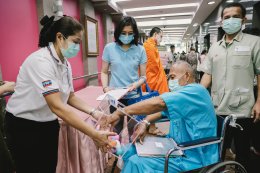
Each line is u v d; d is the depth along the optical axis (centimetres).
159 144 131
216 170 116
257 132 210
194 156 120
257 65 158
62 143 148
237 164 119
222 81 168
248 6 338
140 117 144
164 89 285
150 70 281
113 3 501
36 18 255
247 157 175
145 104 116
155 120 145
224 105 168
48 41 111
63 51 111
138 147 127
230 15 160
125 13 653
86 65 404
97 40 455
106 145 112
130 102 181
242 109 164
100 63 525
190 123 119
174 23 993
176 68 130
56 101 101
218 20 570
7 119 114
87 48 398
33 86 104
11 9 211
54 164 134
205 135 120
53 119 121
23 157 118
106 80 190
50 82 100
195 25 1013
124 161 130
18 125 112
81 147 153
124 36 175
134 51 185
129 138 134
